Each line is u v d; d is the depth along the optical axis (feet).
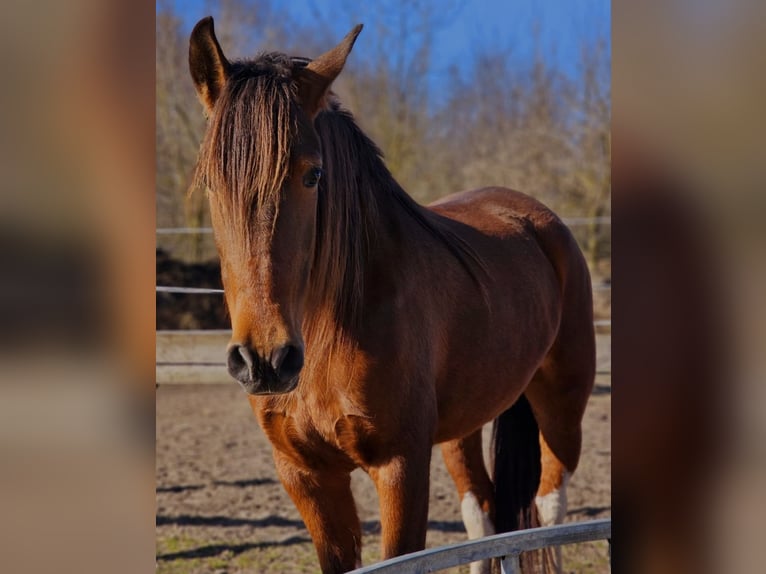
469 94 43.62
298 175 5.72
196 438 18.11
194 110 33.60
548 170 38.70
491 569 9.53
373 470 7.09
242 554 11.87
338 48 6.32
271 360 5.43
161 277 29.58
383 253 7.04
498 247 9.30
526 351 9.04
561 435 10.41
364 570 4.30
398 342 6.87
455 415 8.20
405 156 40.83
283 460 7.45
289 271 5.65
